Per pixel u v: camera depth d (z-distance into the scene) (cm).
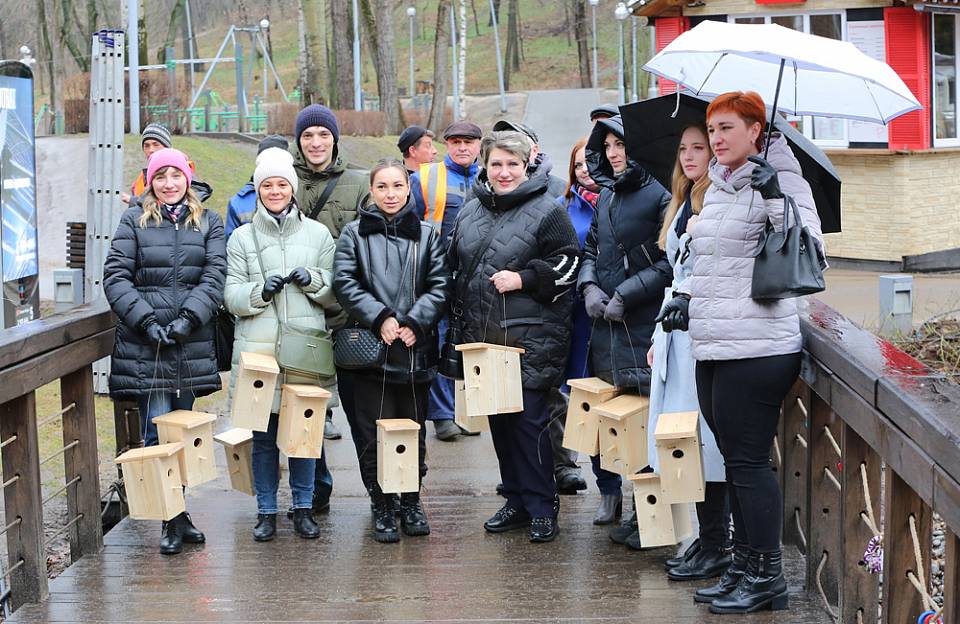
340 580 497
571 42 7544
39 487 477
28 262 907
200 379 534
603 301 530
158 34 5656
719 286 417
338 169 630
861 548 419
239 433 580
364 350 538
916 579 354
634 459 517
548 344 538
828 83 476
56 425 888
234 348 550
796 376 425
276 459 562
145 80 2755
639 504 496
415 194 714
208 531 573
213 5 6003
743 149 416
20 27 5097
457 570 509
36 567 472
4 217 862
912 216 1596
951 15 1603
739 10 1661
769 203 402
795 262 394
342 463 717
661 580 491
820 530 462
